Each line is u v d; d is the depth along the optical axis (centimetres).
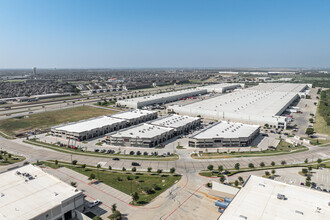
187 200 8038
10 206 6581
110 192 8556
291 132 16475
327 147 13388
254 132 14712
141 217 7125
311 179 9481
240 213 6081
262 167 10644
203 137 13575
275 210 6222
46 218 6438
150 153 12569
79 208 7294
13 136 15238
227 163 11194
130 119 17975
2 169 10406
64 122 18838
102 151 12744
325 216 6000
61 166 10800
